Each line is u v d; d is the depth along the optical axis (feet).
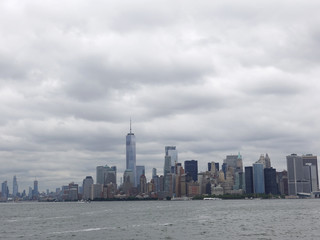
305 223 543.80
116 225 537.24
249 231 442.50
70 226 532.32
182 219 645.10
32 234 441.27
